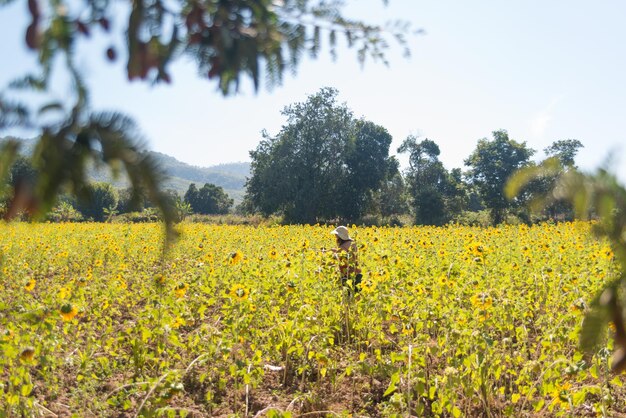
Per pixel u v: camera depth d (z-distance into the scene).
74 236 19.52
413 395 5.61
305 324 6.50
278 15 1.41
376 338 7.02
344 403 5.83
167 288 8.20
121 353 6.69
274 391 6.01
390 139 64.88
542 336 6.57
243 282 7.73
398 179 76.88
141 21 1.23
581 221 1.25
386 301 6.83
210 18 1.31
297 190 58.81
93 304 7.90
